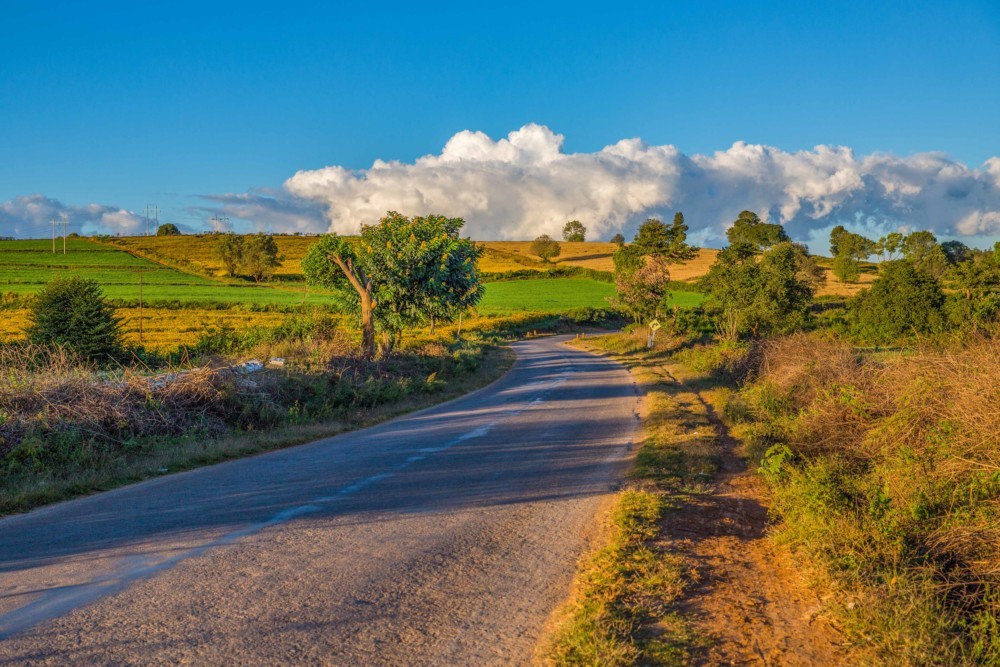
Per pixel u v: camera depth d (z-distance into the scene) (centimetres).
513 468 954
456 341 3762
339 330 3012
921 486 625
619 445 1163
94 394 1114
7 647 378
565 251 16412
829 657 401
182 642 391
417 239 2555
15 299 6303
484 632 426
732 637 427
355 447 1119
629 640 408
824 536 581
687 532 660
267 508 707
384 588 492
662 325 4891
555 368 3166
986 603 450
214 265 12112
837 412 994
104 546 570
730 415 1462
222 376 1372
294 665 371
